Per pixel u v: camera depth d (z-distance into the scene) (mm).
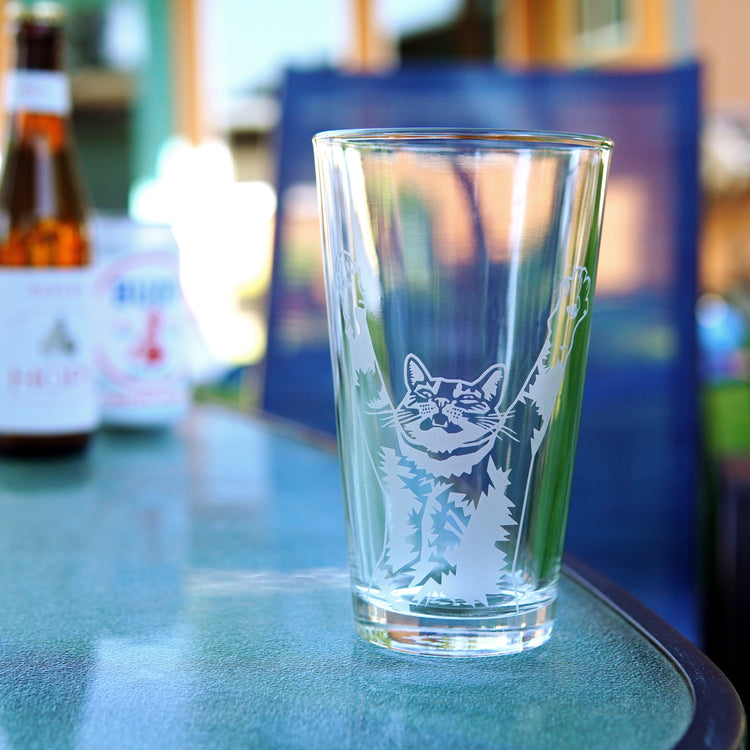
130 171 5754
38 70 894
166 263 962
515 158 426
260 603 504
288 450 872
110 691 419
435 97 1484
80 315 841
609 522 1418
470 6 5895
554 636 464
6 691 420
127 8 5680
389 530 448
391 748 380
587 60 5395
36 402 818
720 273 4078
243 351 4105
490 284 430
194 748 382
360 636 464
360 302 437
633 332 1442
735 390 2229
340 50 5867
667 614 1358
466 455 440
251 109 5848
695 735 382
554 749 379
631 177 1460
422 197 427
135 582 534
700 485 1423
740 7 4414
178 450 872
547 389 439
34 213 899
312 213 1479
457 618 443
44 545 593
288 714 401
